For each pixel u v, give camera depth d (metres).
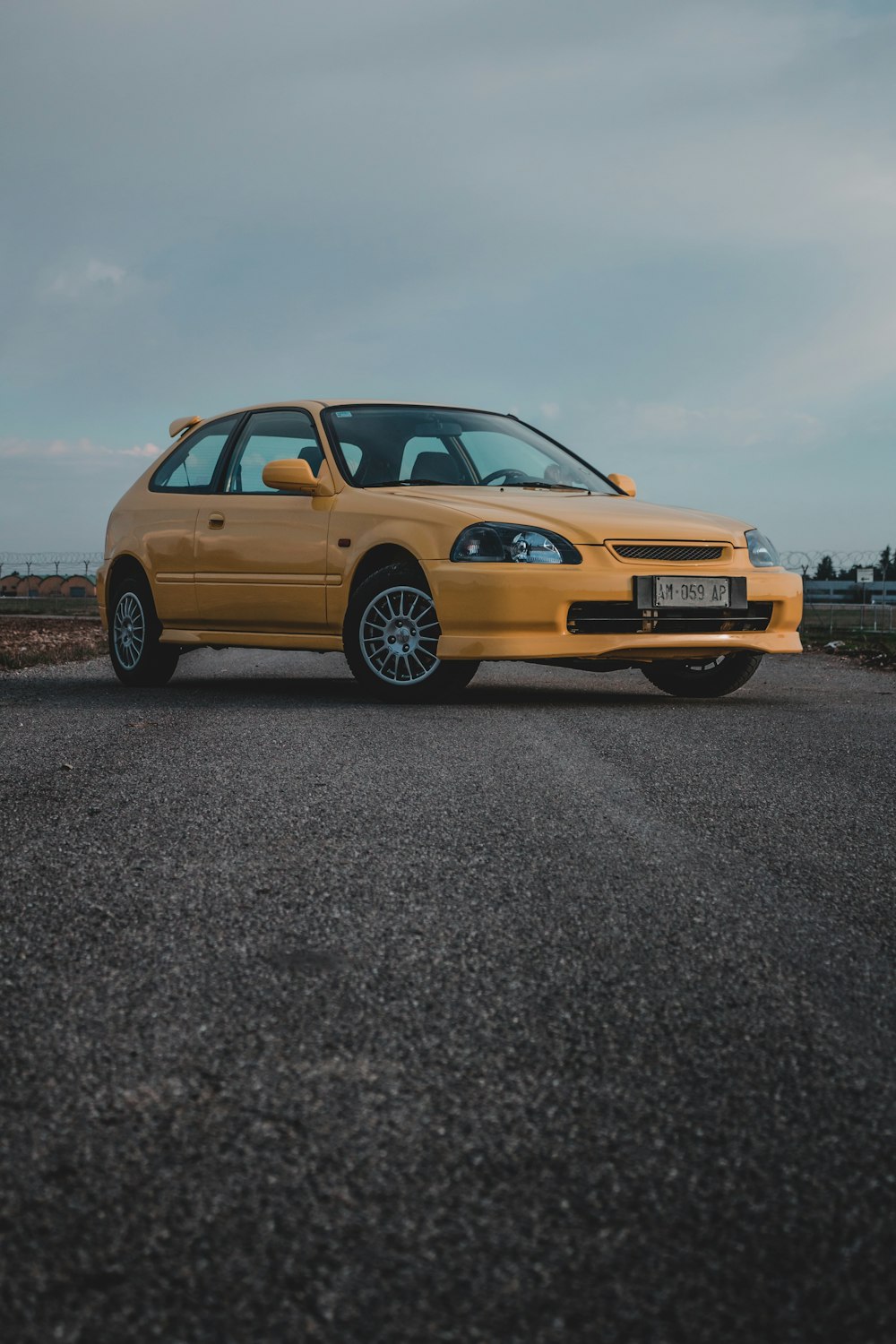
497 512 5.55
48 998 1.81
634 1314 1.06
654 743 4.38
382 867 2.57
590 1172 1.31
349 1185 1.28
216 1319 1.05
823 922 2.23
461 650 5.43
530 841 2.81
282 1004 1.80
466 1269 1.13
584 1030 1.71
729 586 5.67
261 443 6.65
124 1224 1.20
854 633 22.86
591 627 5.46
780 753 4.16
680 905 2.32
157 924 2.18
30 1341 1.02
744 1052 1.64
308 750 4.15
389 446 6.31
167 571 6.78
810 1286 1.11
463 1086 1.53
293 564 6.14
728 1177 1.30
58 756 4.08
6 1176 1.29
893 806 3.26
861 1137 1.40
